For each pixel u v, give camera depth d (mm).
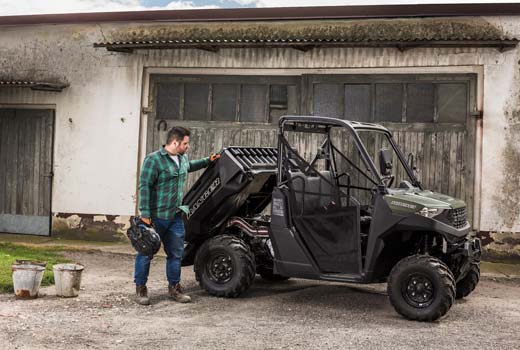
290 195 7281
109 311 6781
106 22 11711
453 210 6812
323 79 10664
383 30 10352
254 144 11039
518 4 9812
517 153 9875
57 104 12078
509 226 9906
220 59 11141
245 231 7836
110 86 11766
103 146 11812
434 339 5918
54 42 12094
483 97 9977
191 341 5730
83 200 11930
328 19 10625
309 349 5559
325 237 7121
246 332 6062
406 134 10328
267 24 10922
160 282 8422
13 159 12430
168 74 11453
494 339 5980
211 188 7715
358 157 10477
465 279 7562
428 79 10219
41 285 7836
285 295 7762
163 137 11516
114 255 10445
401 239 6926
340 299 7586
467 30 10062
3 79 12398
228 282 7512
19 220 12383
